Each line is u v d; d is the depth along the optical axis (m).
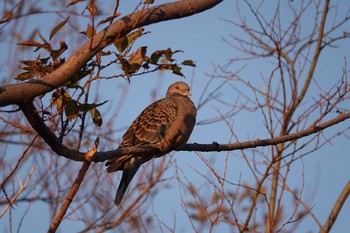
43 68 7.31
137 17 7.33
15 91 6.64
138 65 7.47
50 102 7.50
